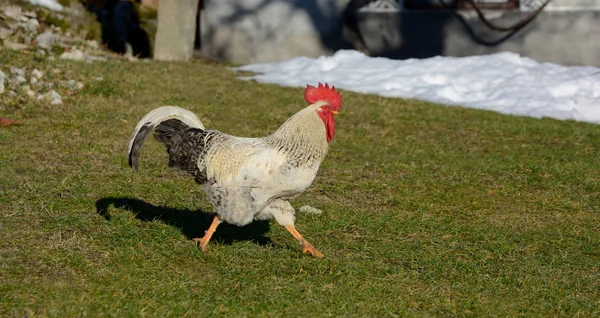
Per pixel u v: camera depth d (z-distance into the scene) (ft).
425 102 53.98
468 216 29.71
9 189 27.55
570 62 64.18
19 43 56.80
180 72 57.36
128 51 67.67
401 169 36.70
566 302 20.85
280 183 21.15
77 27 65.31
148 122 22.02
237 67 66.33
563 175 36.76
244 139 21.95
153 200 28.48
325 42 70.79
